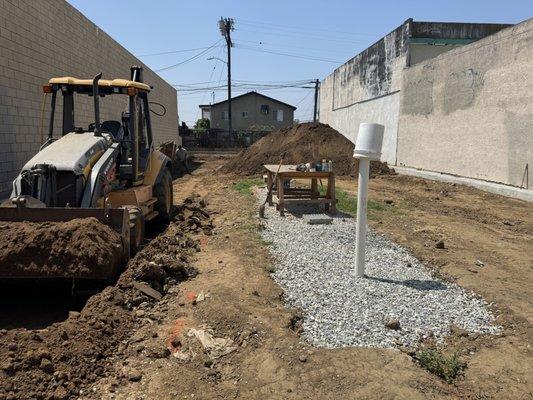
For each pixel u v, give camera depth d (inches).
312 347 161.0
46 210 221.8
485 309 195.6
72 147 263.6
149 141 347.6
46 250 199.9
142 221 275.3
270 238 294.4
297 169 389.1
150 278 211.2
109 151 283.6
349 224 339.6
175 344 162.7
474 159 616.7
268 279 220.7
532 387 141.6
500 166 562.6
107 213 226.7
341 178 660.7
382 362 151.9
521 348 164.1
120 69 723.4
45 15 435.8
